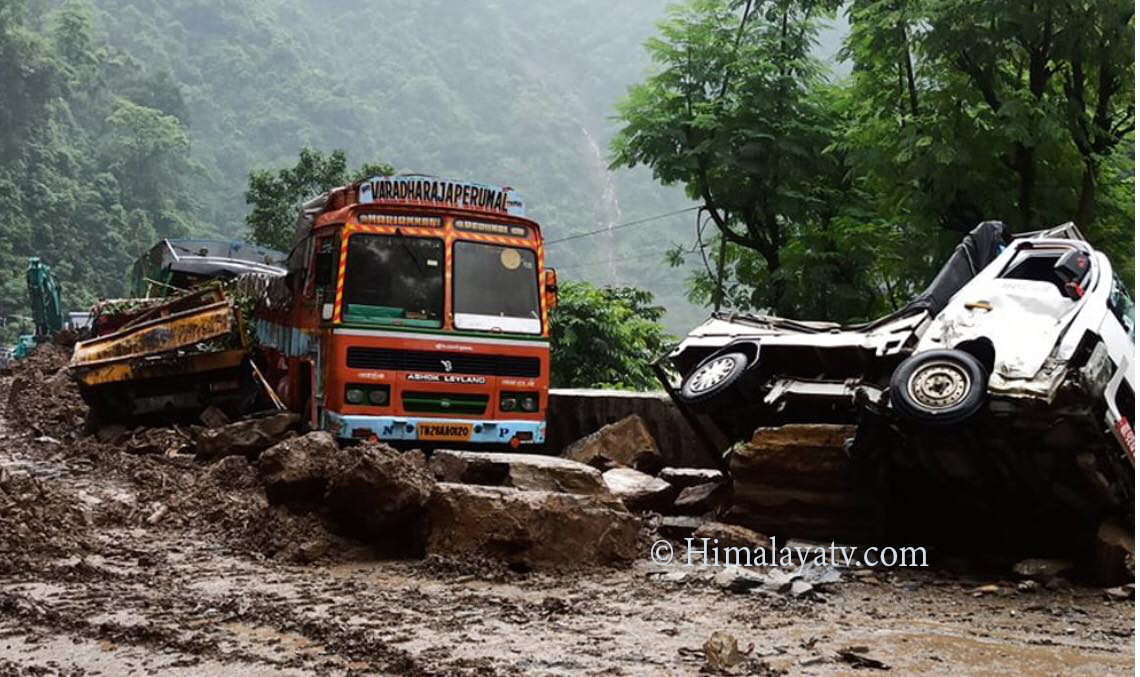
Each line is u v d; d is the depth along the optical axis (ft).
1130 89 60.59
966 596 25.90
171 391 53.11
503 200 45.34
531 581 26.71
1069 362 26.40
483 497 28.48
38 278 137.08
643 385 84.94
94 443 50.85
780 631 21.84
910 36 61.87
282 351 48.67
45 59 380.99
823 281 74.28
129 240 386.93
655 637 21.11
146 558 28.40
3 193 342.44
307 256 45.93
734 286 88.07
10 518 30.09
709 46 78.59
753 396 32.42
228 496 37.27
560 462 32.50
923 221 62.18
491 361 43.75
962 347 28.32
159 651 19.95
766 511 31.55
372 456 29.35
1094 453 27.04
